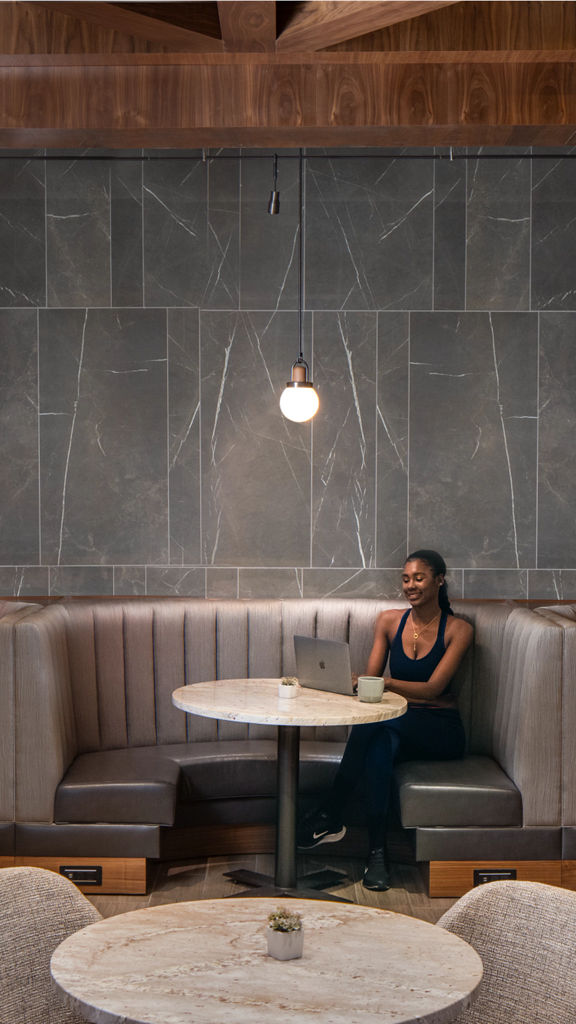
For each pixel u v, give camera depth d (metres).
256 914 1.83
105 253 5.14
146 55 3.75
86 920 1.88
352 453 5.17
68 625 4.36
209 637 4.72
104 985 1.51
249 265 5.15
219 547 5.17
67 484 5.16
